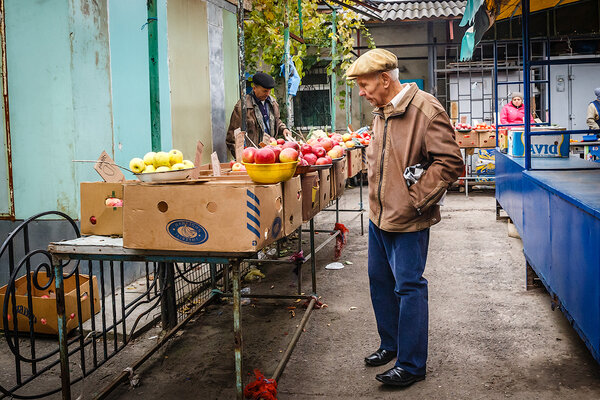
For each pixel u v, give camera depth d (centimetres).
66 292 435
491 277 541
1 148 477
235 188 257
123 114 533
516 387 316
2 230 484
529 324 412
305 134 1370
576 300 311
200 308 448
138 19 559
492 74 1315
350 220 866
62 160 469
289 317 448
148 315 440
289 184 308
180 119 640
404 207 308
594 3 648
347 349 381
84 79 477
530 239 459
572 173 438
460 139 1080
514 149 641
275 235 286
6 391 304
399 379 319
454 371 340
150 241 270
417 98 307
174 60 625
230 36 790
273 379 315
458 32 1376
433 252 654
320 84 1360
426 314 322
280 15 864
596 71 1307
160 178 273
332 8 1042
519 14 688
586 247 289
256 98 638
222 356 377
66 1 456
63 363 299
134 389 334
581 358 350
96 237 301
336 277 561
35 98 468
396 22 1332
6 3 464
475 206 985
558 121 1325
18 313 407
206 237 263
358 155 718
